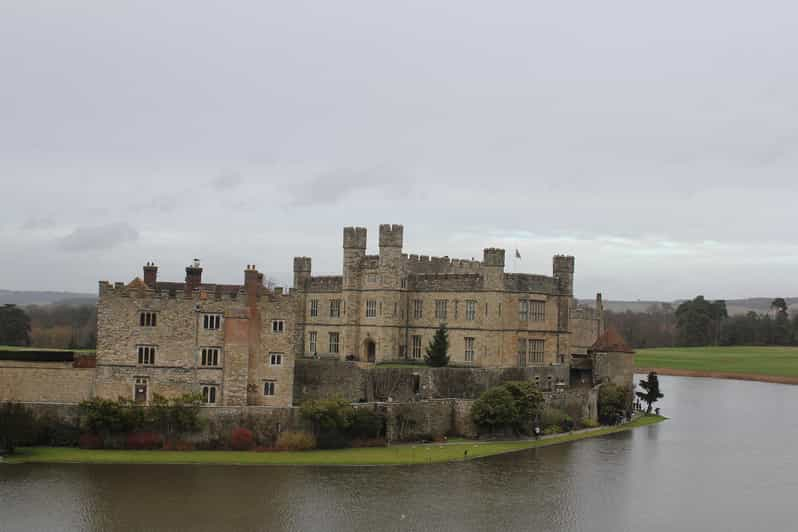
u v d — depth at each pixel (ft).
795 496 369.50
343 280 542.16
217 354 409.69
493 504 340.59
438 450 417.69
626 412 554.46
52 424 386.93
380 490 350.23
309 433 403.13
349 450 407.03
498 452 424.46
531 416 462.60
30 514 307.37
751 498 365.20
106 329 402.11
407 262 547.08
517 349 515.50
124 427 384.47
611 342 561.84
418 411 438.81
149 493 332.39
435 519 320.50
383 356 524.93
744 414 615.57
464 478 374.02
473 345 506.07
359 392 468.75
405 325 536.83
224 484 347.56
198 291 411.54
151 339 404.57
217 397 409.28
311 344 562.66
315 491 344.28
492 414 447.01
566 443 462.19
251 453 388.16
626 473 399.85
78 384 400.47
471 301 508.53
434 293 524.93
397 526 311.47
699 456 445.37
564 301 548.31
